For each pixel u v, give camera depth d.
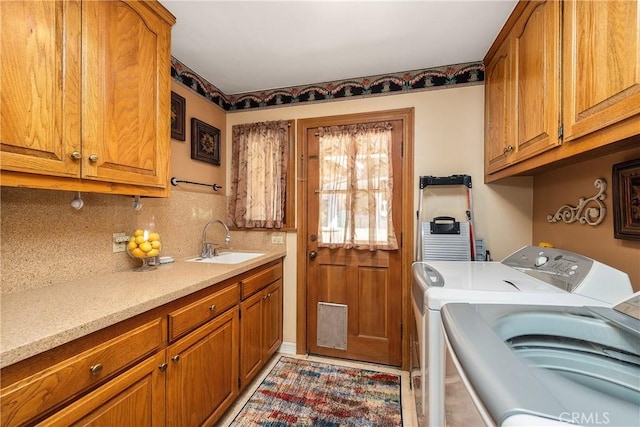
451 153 2.07
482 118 2.02
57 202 1.25
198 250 2.20
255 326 1.93
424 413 1.15
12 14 0.86
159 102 1.43
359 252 2.28
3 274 1.08
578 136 1.00
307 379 2.02
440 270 1.43
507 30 1.58
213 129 2.38
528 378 0.53
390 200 2.16
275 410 1.70
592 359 0.74
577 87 1.00
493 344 0.66
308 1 1.42
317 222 2.37
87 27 1.08
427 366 1.08
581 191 1.44
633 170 1.09
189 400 1.29
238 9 1.48
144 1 1.33
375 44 1.81
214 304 1.47
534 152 1.28
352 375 2.07
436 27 1.64
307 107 2.38
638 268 1.10
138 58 1.31
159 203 1.84
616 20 0.82
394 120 2.20
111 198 1.50
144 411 1.05
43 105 0.94
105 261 1.47
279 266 2.36
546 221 1.77
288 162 2.42
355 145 2.25
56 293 1.12
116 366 0.94
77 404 0.82
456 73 2.06
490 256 2.00
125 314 0.95
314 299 2.38
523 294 1.02
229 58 1.98
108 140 1.16
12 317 0.86
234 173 2.53
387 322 2.21
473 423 0.59
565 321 0.85
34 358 0.73
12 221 1.10
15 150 0.87
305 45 1.82
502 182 1.99
